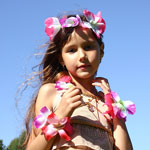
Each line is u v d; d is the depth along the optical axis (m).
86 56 1.04
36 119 0.93
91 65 1.04
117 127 1.02
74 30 1.06
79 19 1.07
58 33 1.11
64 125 0.92
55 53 1.17
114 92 1.07
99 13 1.15
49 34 1.12
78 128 0.95
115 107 1.02
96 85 1.08
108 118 1.03
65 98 0.94
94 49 1.06
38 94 1.05
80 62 1.03
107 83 1.14
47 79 1.18
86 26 1.05
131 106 1.06
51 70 1.19
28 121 1.12
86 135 0.95
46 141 0.92
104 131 0.99
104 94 1.09
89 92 1.09
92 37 1.07
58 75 1.15
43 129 0.92
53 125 0.92
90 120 0.98
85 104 1.03
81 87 1.08
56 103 1.01
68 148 0.92
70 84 1.04
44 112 0.94
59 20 1.12
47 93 1.03
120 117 1.02
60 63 1.17
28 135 1.12
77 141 0.92
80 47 1.05
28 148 0.96
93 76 1.14
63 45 1.08
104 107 1.06
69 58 1.05
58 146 0.93
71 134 0.94
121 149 0.98
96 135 0.96
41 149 0.93
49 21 1.12
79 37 1.05
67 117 0.92
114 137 1.01
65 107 0.93
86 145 0.92
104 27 1.13
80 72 1.04
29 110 1.12
